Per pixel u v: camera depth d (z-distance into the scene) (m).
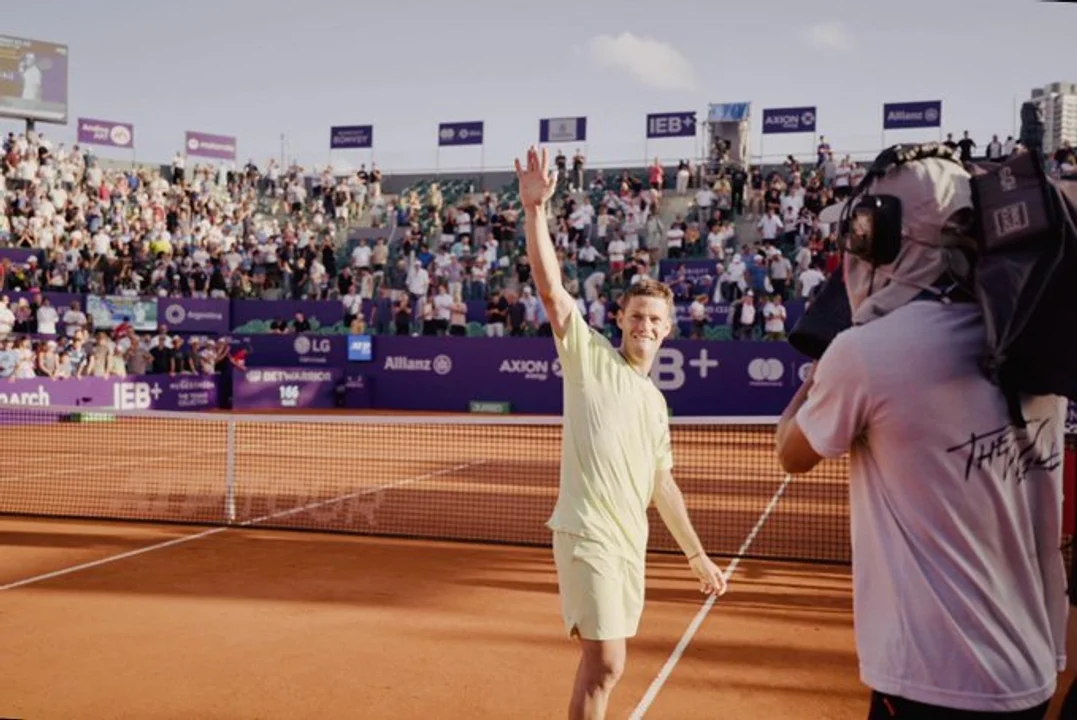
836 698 5.30
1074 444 4.92
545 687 5.44
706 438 20.38
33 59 41.09
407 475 14.23
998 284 2.03
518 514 11.09
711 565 4.02
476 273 27.77
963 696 2.07
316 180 37.12
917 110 31.34
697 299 24.31
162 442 18.84
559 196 32.88
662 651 6.11
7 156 31.70
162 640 6.28
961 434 2.09
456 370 26.41
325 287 29.33
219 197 36.84
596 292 25.58
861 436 2.23
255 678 5.56
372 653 6.03
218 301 28.70
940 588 2.10
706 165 32.09
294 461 15.92
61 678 5.54
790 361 23.12
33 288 26.81
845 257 2.33
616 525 3.73
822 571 8.46
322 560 8.75
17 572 8.21
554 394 25.56
